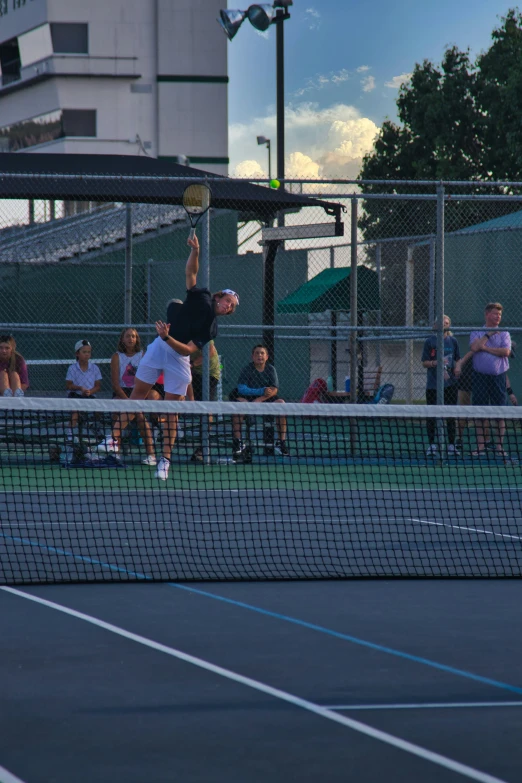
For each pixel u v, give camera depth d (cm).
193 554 2112
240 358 7219
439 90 12250
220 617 1549
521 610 1622
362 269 5338
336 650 1355
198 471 3731
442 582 1869
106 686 1176
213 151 13675
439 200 3891
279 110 6881
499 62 11688
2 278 7400
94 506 2836
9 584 1795
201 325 3300
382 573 1944
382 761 941
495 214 9712
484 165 11681
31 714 1071
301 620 1537
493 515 2775
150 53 13525
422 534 2350
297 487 3375
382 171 12812
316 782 890
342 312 5403
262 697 1137
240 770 918
